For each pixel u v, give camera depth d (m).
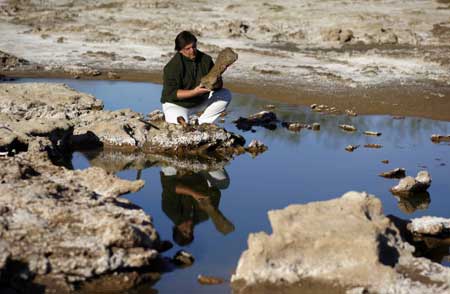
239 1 21.33
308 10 19.59
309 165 7.91
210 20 18.31
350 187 7.21
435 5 20.52
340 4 20.64
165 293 4.93
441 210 6.67
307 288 4.84
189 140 8.33
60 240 5.12
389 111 10.21
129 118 8.97
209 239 5.91
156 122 8.81
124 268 5.12
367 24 17.06
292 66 13.23
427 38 16.20
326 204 5.34
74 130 8.52
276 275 4.92
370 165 7.92
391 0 21.36
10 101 9.23
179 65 8.44
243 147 8.50
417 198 6.98
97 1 21.58
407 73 12.64
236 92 11.30
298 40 16.31
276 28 17.34
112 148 8.36
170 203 6.79
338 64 13.49
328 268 4.93
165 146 8.30
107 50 14.84
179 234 6.03
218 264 5.41
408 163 8.02
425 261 5.14
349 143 8.77
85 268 4.99
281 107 10.45
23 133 7.79
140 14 19.31
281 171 7.71
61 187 6.00
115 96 10.92
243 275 5.00
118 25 17.72
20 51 14.47
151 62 13.68
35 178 6.24
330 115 10.03
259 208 6.64
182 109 8.64
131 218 5.50
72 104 9.62
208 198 6.93
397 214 6.56
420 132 9.25
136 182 6.48
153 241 5.43
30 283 4.88
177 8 20.31
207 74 8.41
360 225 5.05
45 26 17.47
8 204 5.48
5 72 12.52
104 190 6.35
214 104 8.73
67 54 14.29
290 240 4.97
